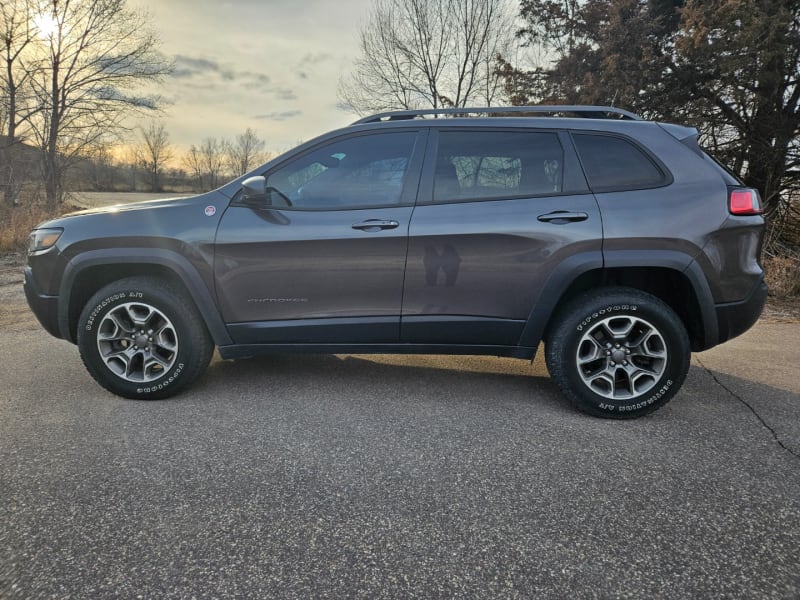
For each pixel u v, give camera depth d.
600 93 13.94
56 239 3.24
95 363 3.22
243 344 3.24
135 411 3.10
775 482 2.35
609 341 3.03
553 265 2.97
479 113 3.25
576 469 2.46
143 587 1.69
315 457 2.56
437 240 3.03
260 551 1.87
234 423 2.94
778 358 4.31
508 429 2.89
